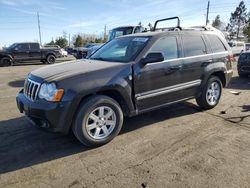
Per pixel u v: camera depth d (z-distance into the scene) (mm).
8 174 3229
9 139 4230
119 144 4031
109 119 4004
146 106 4441
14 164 3465
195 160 3502
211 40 5617
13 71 14195
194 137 4254
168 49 4695
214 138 4203
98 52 5180
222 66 5633
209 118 5168
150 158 3580
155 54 4125
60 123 3590
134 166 3375
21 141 4160
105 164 3439
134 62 4199
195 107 5875
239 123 4871
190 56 5027
